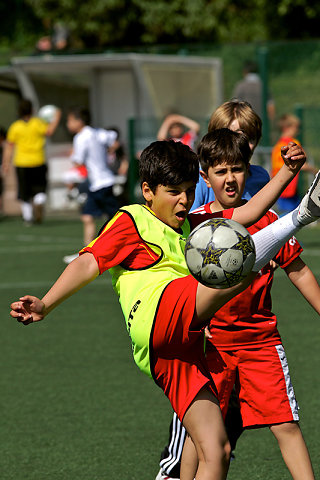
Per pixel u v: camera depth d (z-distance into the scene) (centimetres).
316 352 1920
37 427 1474
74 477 1252
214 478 904
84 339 2092
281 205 3538
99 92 5366
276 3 7625
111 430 1456
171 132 3838
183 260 980
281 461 1310
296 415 1069
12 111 5631
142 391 1675
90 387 1698
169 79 5188
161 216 984
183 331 913
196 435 926
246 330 1078
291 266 1088
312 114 5300
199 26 7612
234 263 825
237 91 4466
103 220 4744
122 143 5241
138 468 1284
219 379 1070
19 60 5169
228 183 1075
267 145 4447
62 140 5322
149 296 934
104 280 2917
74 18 7656
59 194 5347
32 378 1767
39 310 919
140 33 7806
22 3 8369
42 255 3450
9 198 5372
